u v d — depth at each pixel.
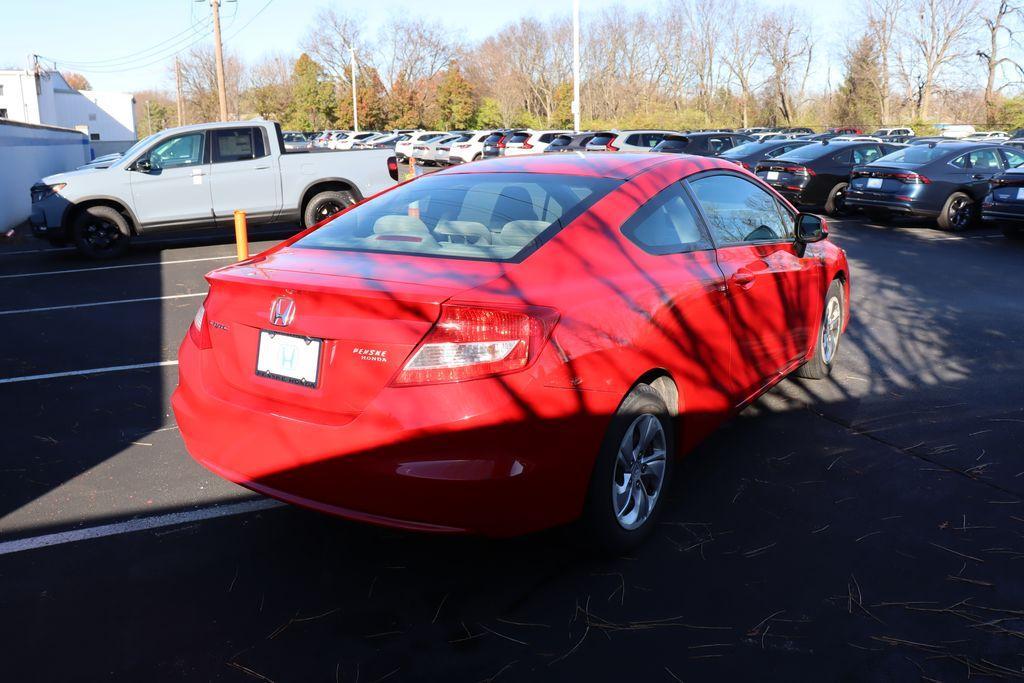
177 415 3.15
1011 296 7.95
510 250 2.98
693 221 3.71
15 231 14.87
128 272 10.09
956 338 6.34
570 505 2.83
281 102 91.00
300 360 2.77
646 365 3.04
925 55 62.47
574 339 2.73
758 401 4.94
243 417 2.86
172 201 11.54
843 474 3.88
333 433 2.64
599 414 2.82
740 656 2.57
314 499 2.78
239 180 11.88
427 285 2.66
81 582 3.03
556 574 3.06
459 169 3.95
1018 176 11.82
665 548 3.22
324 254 3.15
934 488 3.72
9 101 47.50
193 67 101.69
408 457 2.56
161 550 3.28
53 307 7.99
